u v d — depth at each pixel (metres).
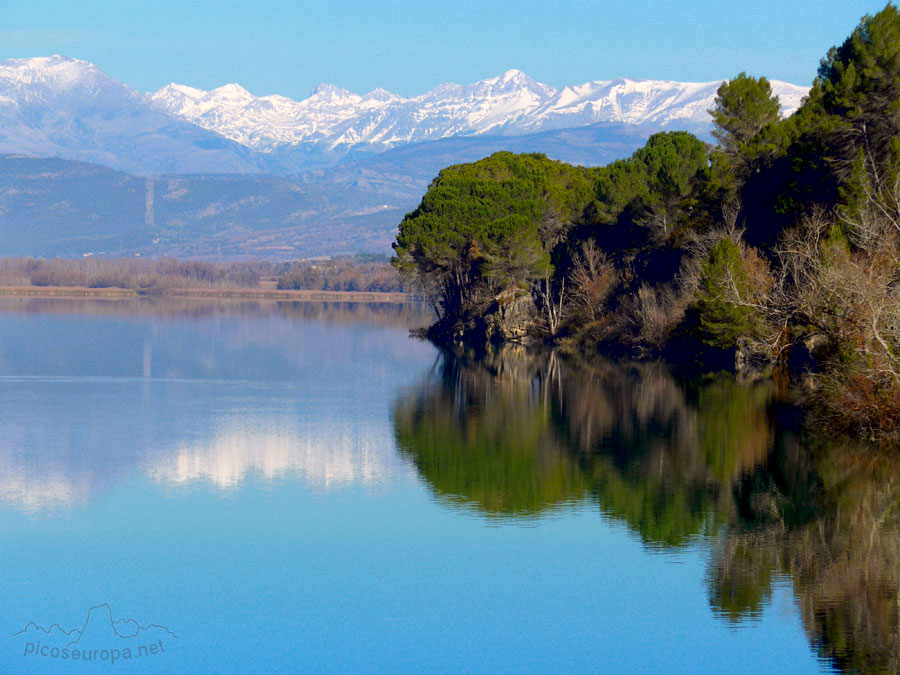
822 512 70.62
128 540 66.00
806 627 51.31
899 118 136.12
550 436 101.69
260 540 65.88
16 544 65.31
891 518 69.12
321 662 48.47
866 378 92.50
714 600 54.97
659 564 60.38
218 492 78.88
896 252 99.50
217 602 55.44
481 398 133.12
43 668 47.66
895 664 47.34
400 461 90.00
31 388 147.25
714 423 106.69
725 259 146.50
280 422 113.81
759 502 73.38
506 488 78.94
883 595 55.06
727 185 168.50
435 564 60.84
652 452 91.75
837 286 95.56
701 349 166.75
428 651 49.41
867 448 89.94
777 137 160.25
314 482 81.75
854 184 127.69
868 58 140.25
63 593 56.62
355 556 62.53
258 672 47.22
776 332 133.75
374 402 131.12
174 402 132.25
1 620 53.00
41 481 82.56
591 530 67.31
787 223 146.75
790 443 94.12
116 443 99.56
